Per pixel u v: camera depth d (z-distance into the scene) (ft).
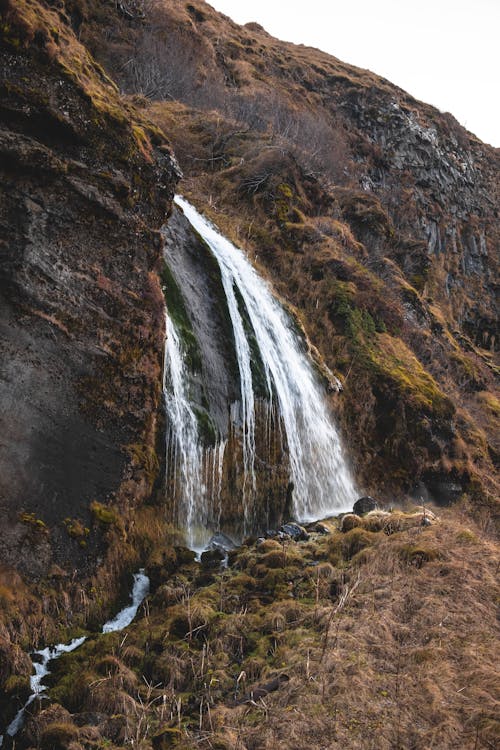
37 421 23.44
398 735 15.85
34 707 17.70
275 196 60.95
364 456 47.29
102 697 17.75
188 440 31.45
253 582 24.36
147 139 30.25
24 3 26.55
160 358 29.09
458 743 15.61
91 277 26.14
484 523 43.27
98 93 28.84
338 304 55.06
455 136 164.55
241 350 38.63
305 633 20.44
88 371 25.35
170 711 17.31
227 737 15.87
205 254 40.70
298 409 41.91
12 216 24.07
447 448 51.11
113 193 27.20
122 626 22.86
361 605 21.86
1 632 19.33
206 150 64.69
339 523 34.81
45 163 24.71
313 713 16.57
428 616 20.85
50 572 21.99
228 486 34.17
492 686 17.37
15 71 24.79
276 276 54.29
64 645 20.97
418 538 26.40
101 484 24.88
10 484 22.09
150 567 25.43
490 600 22.09
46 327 24.36
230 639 20.40
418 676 17.99
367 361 51.98
